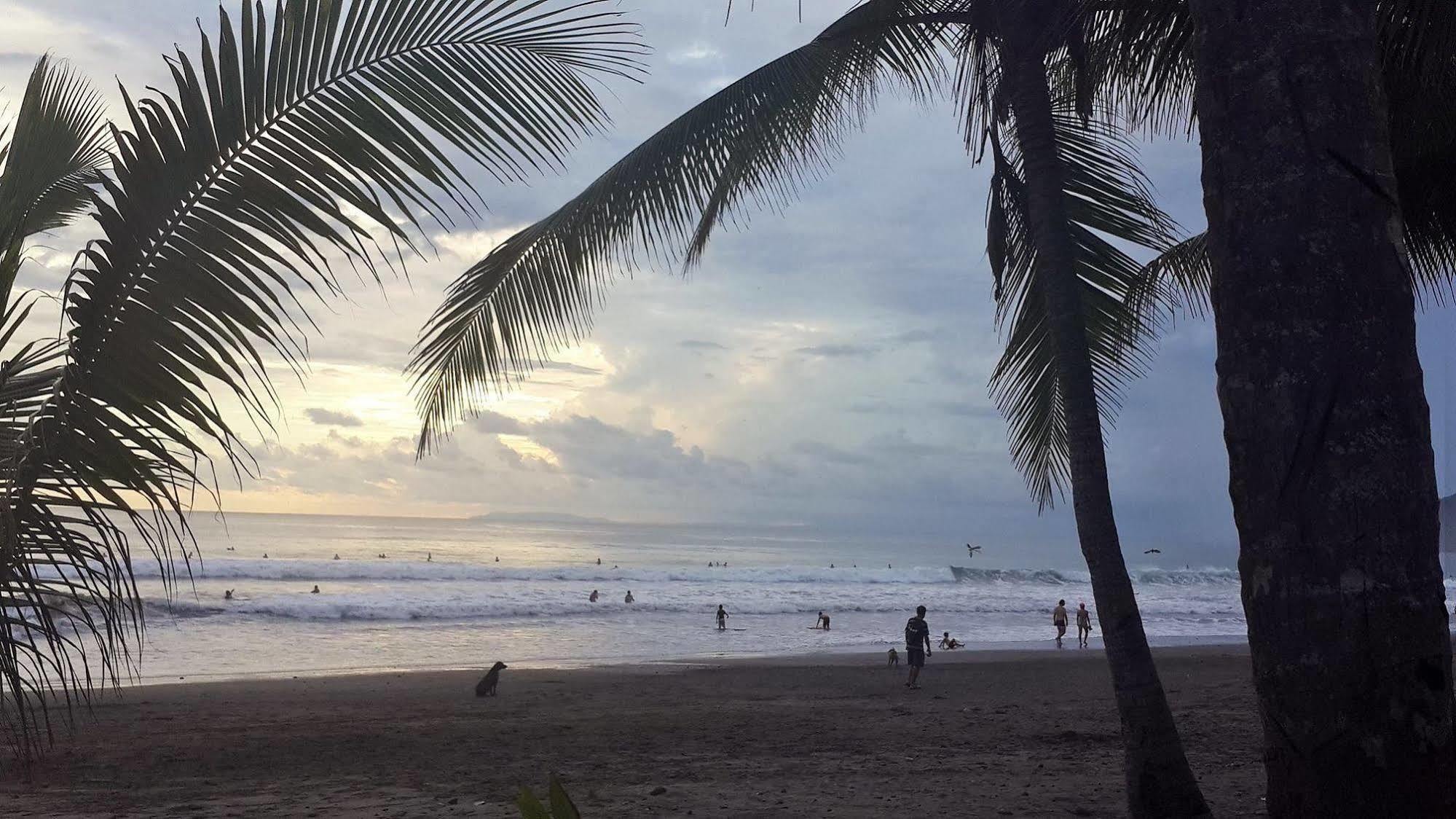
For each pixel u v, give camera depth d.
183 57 2.16
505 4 2.39
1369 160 2.68
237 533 152.12
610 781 8.80
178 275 2.14
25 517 2.10
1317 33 2.72
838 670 24.14
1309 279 2.63
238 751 11.45
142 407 2.13
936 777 8.52
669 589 60.91
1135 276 6.50
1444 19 5.04
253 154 2.20
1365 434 2.54
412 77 2.35
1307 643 2.54
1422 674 2.47
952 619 47.56
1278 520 2.61
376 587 56.56
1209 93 2.88
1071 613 51.03
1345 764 2.48
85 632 23.28
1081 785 7.93
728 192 6.48
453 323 5.66
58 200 3.17
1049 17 5.55
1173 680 20.08
